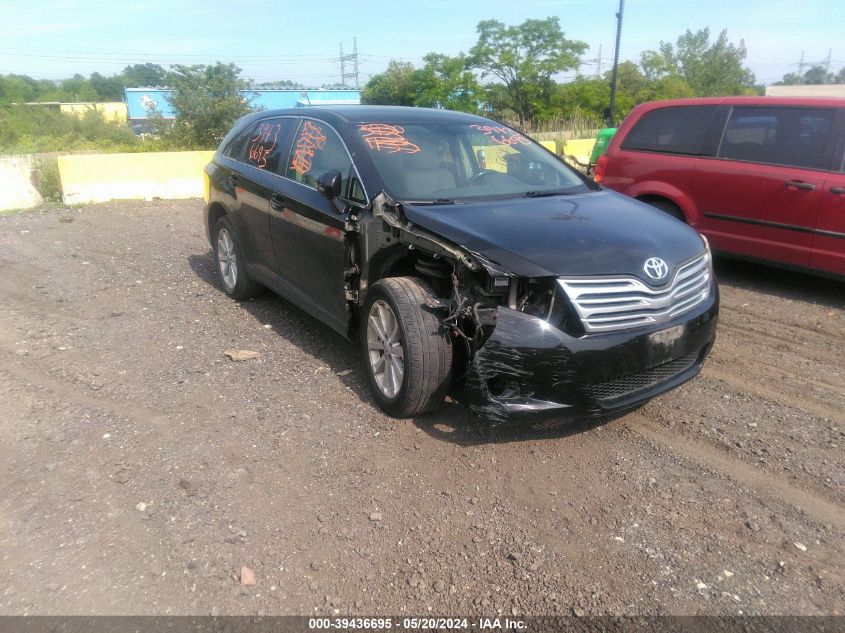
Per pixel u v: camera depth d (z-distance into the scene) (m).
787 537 3.03
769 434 3.93
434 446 3.74
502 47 39.28
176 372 4.69
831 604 2.64
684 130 7.04
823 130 6.11
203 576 2.76
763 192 6.35
